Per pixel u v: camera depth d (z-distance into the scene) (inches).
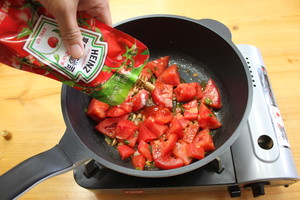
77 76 20.4
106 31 21.5
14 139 31.2
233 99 27.3
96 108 26.9
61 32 18.5
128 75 22.9
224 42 26.8
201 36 29.3
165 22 29.2
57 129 31.5
